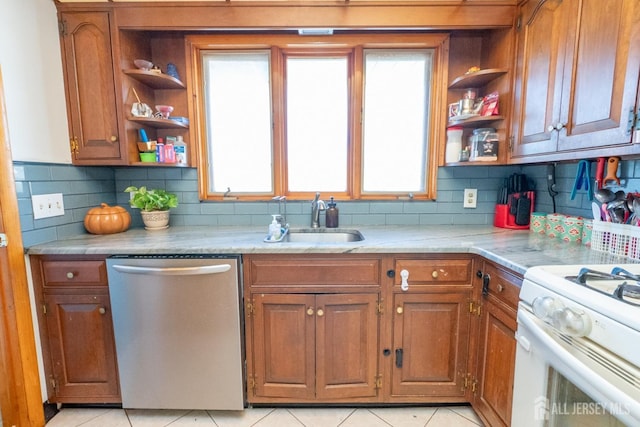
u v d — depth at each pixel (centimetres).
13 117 135
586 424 79
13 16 136
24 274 138
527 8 150
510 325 121
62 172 161
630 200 125
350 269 145
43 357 148
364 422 149
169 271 136
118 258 141
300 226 197
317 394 152
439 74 187
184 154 191
